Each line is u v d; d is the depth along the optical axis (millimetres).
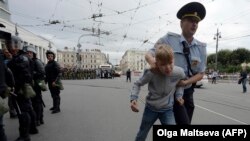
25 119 4141
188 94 3004
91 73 36688
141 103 8891
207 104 9203
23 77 4133
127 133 4844
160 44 2680
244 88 15188
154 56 2779
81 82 23688
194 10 2795
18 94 4105
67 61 107688
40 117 5594
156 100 2725
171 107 2785
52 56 6828
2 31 5195
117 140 4391
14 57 4203
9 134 4762
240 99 11234
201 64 2982
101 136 4629
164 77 2600
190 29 2861
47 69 6789
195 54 2926
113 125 5500
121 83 22672
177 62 2883
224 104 9320
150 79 2658
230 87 20766
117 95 11672
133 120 6012
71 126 5395
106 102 9164
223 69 60500
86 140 4379
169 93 2691
